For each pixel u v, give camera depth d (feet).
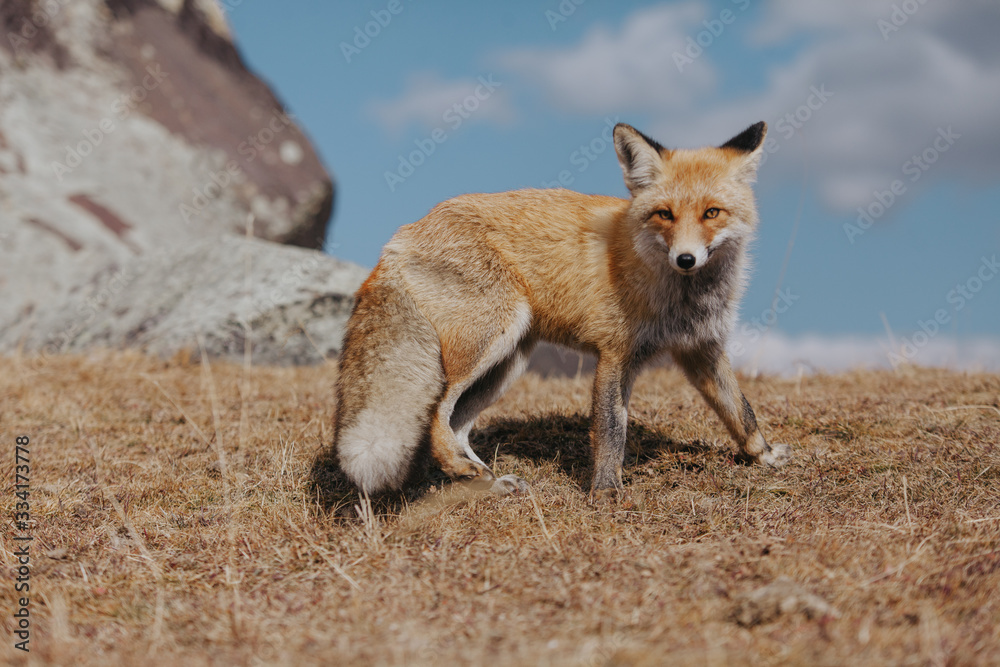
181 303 14.05
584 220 9.25
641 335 9.16
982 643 7.40
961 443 9.45
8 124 21.90
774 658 7.38
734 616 7.67
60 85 24.27
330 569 8.30
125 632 7.80
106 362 12.32
